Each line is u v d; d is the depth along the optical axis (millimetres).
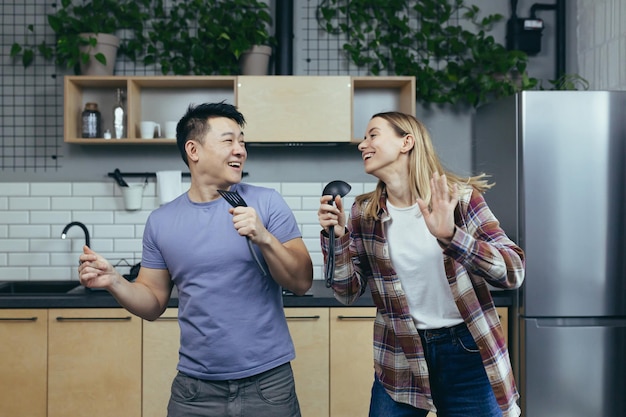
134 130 3643
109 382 3178
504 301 3289
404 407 2041
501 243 1834
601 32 3627
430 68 3840
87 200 3871
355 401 3207
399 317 1979
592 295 3205
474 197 1911
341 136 3586
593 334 3188
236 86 3566
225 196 1881
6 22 3863
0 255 3861
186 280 1967
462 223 1905
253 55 3727
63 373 3172
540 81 3973
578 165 3213
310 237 3918
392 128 1957
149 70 3914
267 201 2039
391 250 1977
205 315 1938
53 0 3873
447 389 2004
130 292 1988
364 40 3883
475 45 3840
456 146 3941
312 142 3615
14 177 3871
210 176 2000
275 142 3611
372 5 3922
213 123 1988
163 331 3182
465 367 1973
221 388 1945
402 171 1958
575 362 3189
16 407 3174
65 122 3574
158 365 3180
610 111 3211
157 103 3861
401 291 1969
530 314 3195
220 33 3732
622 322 3207
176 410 1987
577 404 3188
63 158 3877
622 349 3197
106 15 3758
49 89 3877
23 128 3873
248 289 1940
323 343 3205
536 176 3209
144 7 3883
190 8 3869
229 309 1929
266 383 1947
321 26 3934
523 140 3213
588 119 3213
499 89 3807
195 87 3865
